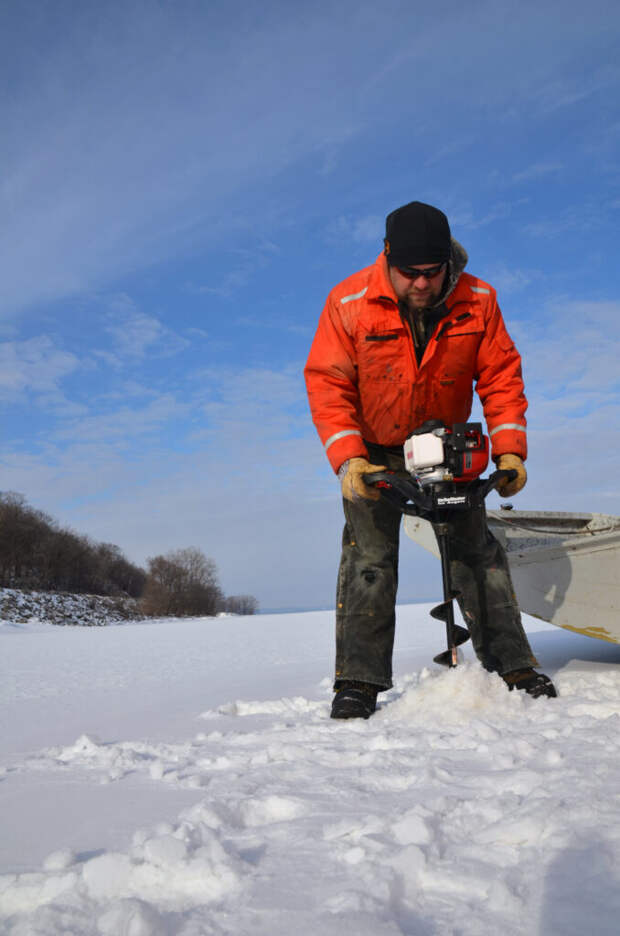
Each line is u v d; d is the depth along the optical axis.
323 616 19.52
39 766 2.04
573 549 3.35
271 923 0.89
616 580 3.21
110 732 2.77
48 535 69.69
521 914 0.88
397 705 2.47
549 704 2.36
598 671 3.12
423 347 2.78
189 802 1.49
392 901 0.94
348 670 2.67
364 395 2.84
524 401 2.92
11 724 3.37
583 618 3.39
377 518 2.79
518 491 2.82
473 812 1.23
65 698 4.40
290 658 6.88
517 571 3.70
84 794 1.65
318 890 0.98
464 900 0.93
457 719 2.20
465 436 2.46
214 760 1.89
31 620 38.66
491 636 2.82
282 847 1.15
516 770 1.51
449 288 2.66
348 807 1.34
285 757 1.84
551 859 1.00
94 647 10.44
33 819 1.46
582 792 1.26
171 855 1.06
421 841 1.11
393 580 2.77
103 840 1.28
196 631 14.97
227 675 5.31
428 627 9.26
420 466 2.46
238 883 1.01
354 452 2.66
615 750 1.60
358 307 2.69
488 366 2.90
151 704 3.74
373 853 1.07
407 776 1.52
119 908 0.93
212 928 0.89
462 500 2.45
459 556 2.88
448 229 2.52
